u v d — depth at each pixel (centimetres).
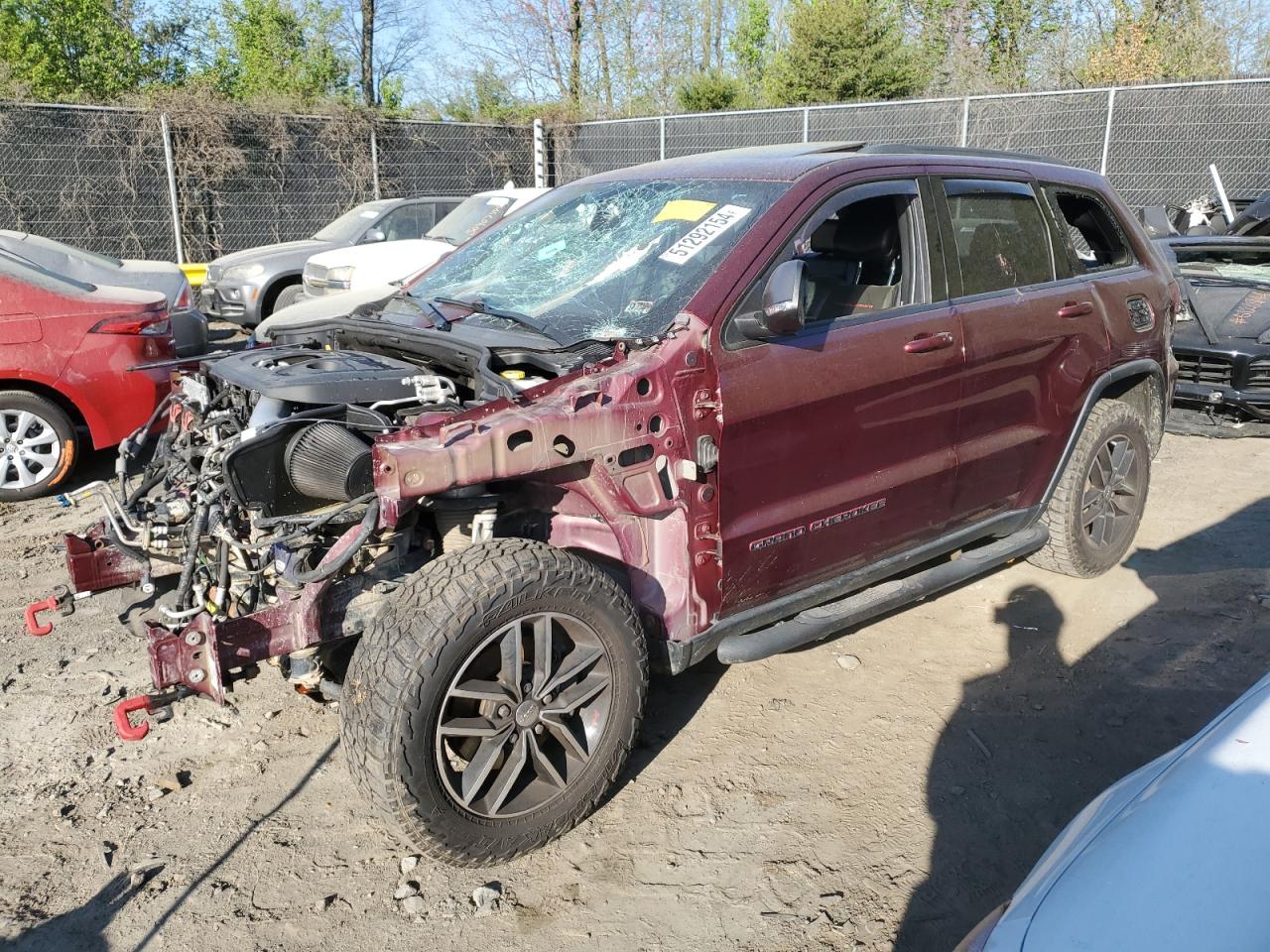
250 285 1173
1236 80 1406
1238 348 715
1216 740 211
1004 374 402
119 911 279
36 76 2156
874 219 391
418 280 429
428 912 279
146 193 1584
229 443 314
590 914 278
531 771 304
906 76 2356
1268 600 464
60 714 377
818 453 344
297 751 356
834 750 354
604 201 406
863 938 269
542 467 282
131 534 343
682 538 315
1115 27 2694
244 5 2564
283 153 1680
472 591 270
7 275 600
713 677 405
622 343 305
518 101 2798
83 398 622
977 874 293
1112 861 185
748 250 331
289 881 292
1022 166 434
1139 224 494
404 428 271
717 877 292
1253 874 172
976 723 371
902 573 469
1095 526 483
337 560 278
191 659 275
